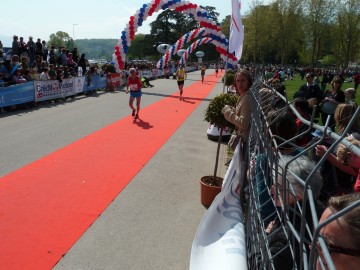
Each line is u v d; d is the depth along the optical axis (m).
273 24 64.25
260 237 1.90
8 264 3.45
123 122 11.13
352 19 58.69
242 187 3.49
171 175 6.31
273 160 1.94
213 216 3.14
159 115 12.83
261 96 4.61
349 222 1.18
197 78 40.12
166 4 16.78
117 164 6.78
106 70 22.95
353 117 1.03
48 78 15.09
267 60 79.25
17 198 4.98
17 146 7.71
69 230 4.16
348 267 1.20
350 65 77.81
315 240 0.92
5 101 11.91
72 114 12.23
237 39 6.86
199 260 2.78
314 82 9.30
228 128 4.88
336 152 3.01
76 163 6.72
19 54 17.42
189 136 9.62
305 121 1.64
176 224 4.45
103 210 4.74
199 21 16.02
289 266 1.65
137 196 5.28
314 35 62.94
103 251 3.77
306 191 1.10
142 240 4.03
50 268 3.43
